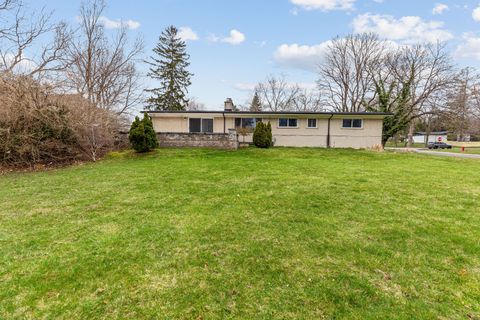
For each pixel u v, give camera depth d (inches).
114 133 555.8
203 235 153.1
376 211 193.2
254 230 159.8
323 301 97.3
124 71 783.7
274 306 94.7
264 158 467.8
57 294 101.3
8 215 189.3
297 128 702.5
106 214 189.8
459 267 120.0
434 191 249.4
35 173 367.9
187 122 704.4
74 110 469.7
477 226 165.5
